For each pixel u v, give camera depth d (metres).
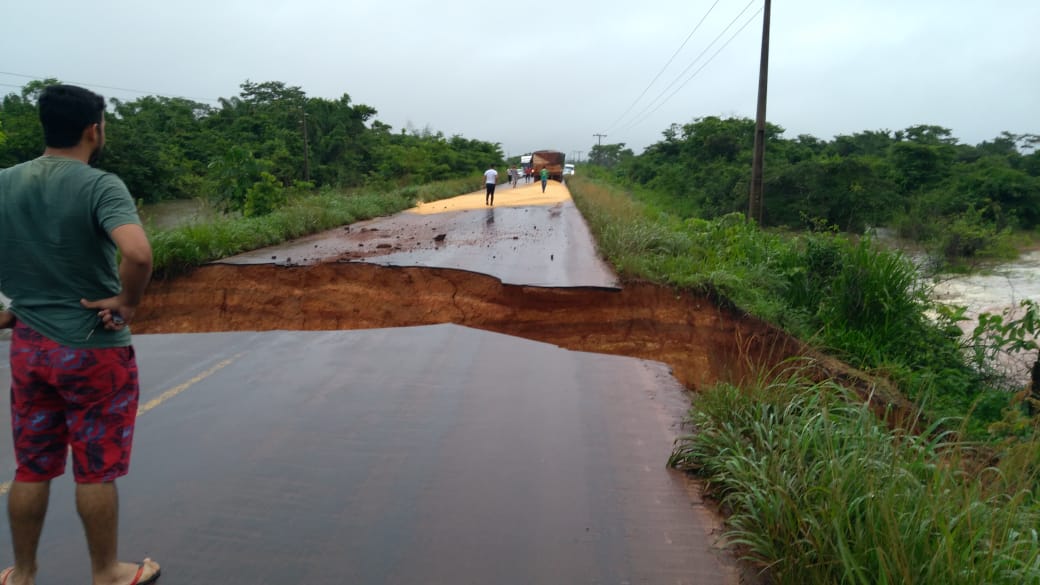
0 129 19.34
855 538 2.81
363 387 5.41
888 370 8.95
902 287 10.39
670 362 9.88
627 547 3.21
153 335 6.90
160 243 11.37
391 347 6.61
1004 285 18.20
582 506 3.58
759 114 19.28
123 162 28.31
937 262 19.55
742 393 4.79
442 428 4.59
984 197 30.45
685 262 11.03
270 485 3.73
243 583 2.87
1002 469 3.96
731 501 3.57
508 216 21.41
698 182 41.50
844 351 9.74
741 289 10.24
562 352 6.59
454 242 14.93
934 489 3.12
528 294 10.34
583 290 10.26
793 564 2.88
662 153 57.44
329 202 20.14
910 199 29.33
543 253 13.38
